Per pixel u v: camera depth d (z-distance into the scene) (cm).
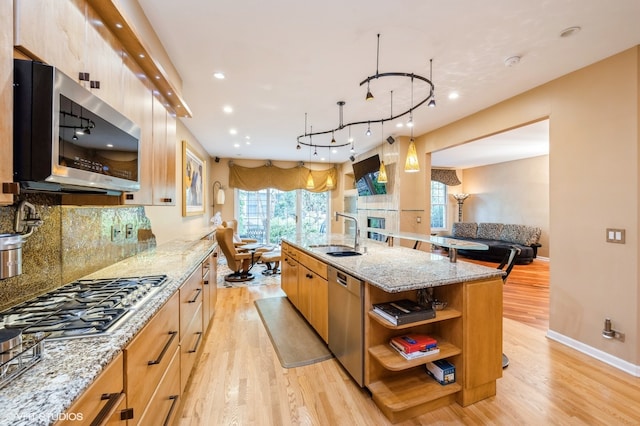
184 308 183
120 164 142
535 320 333
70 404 68
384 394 183
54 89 92
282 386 207
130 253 246
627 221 231
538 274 552
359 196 683
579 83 266
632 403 190
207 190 663
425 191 498
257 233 767
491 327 195
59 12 105
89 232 183
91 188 130
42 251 141
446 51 240
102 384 85
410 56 248
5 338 88
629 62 232
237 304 383
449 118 412
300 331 298
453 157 731
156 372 130
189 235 429
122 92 155
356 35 219
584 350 257
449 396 190
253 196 766
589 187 256
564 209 275
